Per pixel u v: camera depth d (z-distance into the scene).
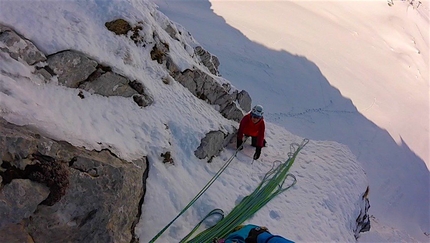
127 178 4.30
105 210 3.94
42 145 3.71
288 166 7.14
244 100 8.84
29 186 3.49
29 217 3.47
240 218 5.37
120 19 6.13
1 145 3.42
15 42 4.59
